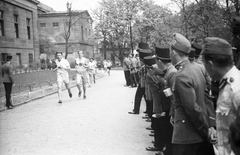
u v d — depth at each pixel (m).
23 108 10.03
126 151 4.94
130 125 6.85
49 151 5.05
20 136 6.12
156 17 37.88
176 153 2.84
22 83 18.38
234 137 1.36
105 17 44.28
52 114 8.54
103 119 7.57
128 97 11.84
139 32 41.56
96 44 51.38
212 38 2.24
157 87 4.40
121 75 29.84
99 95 12.79
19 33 34.28
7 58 10.16
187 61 2.96
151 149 4.92
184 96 2.69
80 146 5.30
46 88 14.97
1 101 11.76
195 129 2.77
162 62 3.73
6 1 31.19
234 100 2.05
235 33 3.46
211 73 2.23
